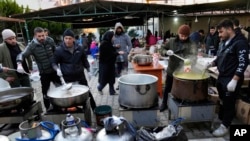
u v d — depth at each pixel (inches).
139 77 99.5
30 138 65.1
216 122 106.9
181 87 92.5
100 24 433.1
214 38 189.6
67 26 516.1
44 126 71.9
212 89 123.9
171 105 104.5
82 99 84.6
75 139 63.6
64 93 85.3
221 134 93.4
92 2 261.0
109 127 65.7
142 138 69.9
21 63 105.6
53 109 90.3
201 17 484.7
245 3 277.6
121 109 91.0
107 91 171.6
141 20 424.5
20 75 118.1
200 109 93.4
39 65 116.0
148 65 149.3
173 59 114.3
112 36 152.5
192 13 421.4
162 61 157.6
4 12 309.4
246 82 119.5
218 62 94.7
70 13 296.8
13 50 115.1
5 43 112.3
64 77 103.6
